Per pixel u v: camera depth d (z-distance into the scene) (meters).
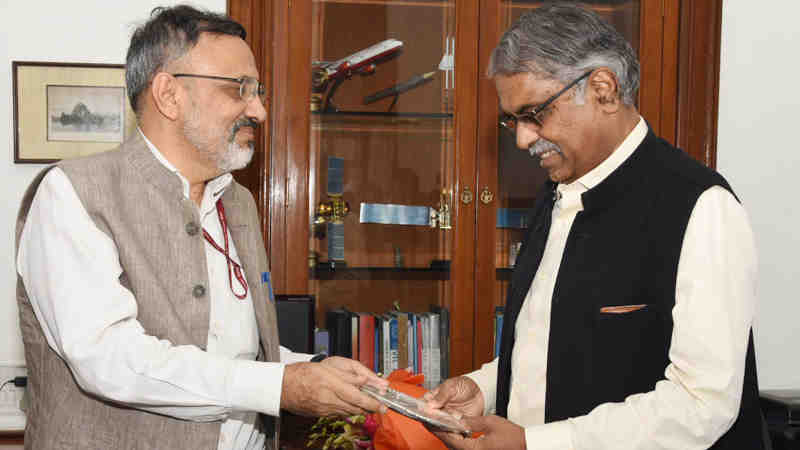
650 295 1.19
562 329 1.26
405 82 2.35
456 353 2.36
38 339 1.27
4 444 2.10
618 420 1.13
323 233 2.32
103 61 2.20
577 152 1.25
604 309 1.22
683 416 1.09
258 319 1.40
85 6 2.18
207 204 1.38
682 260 1.14
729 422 1.11
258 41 2.23
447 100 2.36
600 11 2.38
